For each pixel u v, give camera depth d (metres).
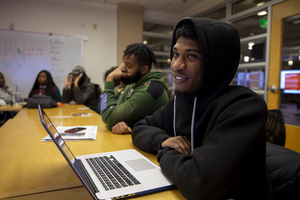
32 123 1.54
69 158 0.48
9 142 1.03
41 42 4.31
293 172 0.70
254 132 0.52
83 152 0.88
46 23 4.34
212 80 0.68
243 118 0.54
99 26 4.72
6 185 0.58
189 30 0.66
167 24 5.53
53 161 0.77
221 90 0.67
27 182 0.60
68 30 4.50
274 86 3.24
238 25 3.96
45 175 0.64
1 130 1.29
